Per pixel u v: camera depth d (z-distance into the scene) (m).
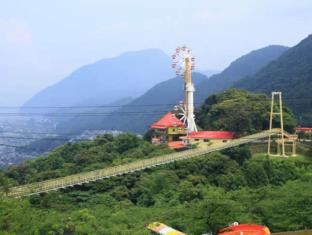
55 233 53.91
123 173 85.88
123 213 65.31
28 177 97.31
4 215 44.72
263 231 48.81
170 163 92.75
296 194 64.00
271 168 93.94
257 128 121.50
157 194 79.56
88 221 59.00
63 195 78.06
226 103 131.12
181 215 62.34
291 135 113.94
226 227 53.34
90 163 99.69
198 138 118.06
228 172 88.69
